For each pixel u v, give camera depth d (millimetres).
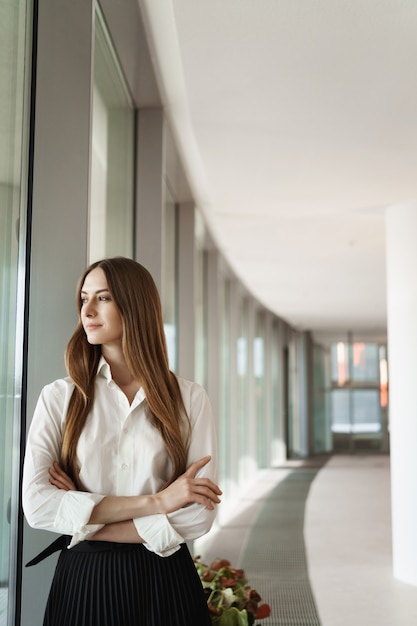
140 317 1849
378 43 3324
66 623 1701
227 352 10586
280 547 7047
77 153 2504
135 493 1787
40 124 2482
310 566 6207
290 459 18734
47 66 2510
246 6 2996
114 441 1798
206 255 8516
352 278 10656
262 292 12258
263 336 15469
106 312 1831
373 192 5879
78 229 2471
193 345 6410
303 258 9062
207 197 6227
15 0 2314
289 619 4637
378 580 5707
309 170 5328
